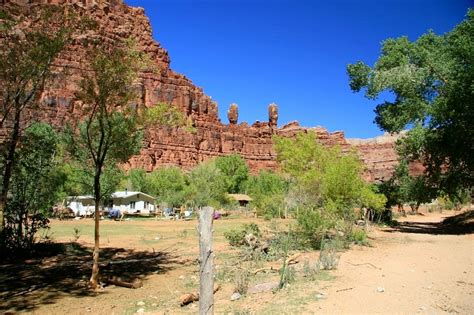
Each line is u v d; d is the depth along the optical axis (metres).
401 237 21.50
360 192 20.52
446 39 28.62
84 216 46.22
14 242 15.68
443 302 7.73
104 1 128.00
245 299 8.45
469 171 29.02
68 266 13.68
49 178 17.02
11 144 12.89
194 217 47.78
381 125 32.31
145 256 15.91
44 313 8.20
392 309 7.27
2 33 11.74
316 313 7.09
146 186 66.69
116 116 11.81
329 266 11.38
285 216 36.00
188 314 7.75
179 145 126.06
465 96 23.98
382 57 29.44
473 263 12.47
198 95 144.62
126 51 11.61
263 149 158.25
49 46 11.66
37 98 13.92
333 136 167.62
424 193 31.95
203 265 5.74
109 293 9.95
